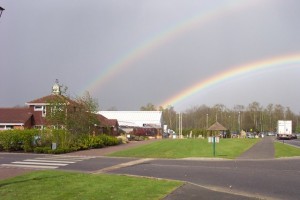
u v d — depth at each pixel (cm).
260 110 15062
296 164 2486
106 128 6681
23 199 1126
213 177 1795
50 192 1248
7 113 6134
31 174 1758
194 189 1401
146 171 2033
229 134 9575
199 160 2812
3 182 1478
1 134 3700
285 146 4728
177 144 5172
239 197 1268
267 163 2564
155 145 4912
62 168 2164
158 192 1294
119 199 1149
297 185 1552
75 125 4122
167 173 1948
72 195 1198
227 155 3209
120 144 5284
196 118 14838
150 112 11550
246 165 2405
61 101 4159
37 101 6253
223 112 14275
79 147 3934
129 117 11250
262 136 11612
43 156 3083
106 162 2564
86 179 1578
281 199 1260
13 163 2442
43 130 3841
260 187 1500
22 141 3672
